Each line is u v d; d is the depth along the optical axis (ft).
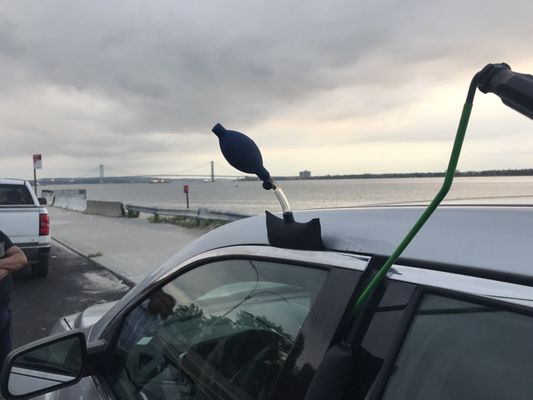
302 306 4.70
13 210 27.53
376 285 3.95
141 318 7.05
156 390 6.19
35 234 28.09
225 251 5.99
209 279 6.16
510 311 3.19
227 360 5.46
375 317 3.88
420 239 4.00
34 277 29.55
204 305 6.10
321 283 4.52
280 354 4.81
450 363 3.40
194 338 6.07
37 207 28.30
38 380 6.91
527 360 3.08
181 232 48.55
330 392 3.84
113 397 6.63
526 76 3.18
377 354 3.76
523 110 3.14
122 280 28.89
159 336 6.61
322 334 4.20
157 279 7.07
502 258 3.41
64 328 9.49
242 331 5.42
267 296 5.20
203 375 5.66
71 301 24.30
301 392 4.19
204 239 6.66
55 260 35.96
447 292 3.52
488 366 3.24
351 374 3.86
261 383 4.88
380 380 3.67
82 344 6.89
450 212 4.10
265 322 5.15
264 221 5.98
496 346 3.23
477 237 3.67
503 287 3.25
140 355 6.72
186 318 6.32
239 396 5.06
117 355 7.11
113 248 39.88
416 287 3.72
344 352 3.91
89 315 9.36
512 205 4.06
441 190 3.40
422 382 3.50
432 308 3.60
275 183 5.07
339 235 4.73
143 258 34.96
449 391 3.36
